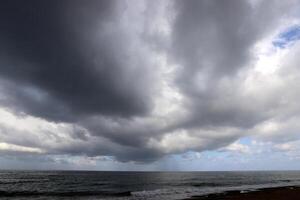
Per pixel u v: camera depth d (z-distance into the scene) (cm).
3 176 10838
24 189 5622
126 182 8300
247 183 8356
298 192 4306
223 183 8238
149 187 6481
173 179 10588
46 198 4247
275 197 3634
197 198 3800
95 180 9181
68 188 6034
